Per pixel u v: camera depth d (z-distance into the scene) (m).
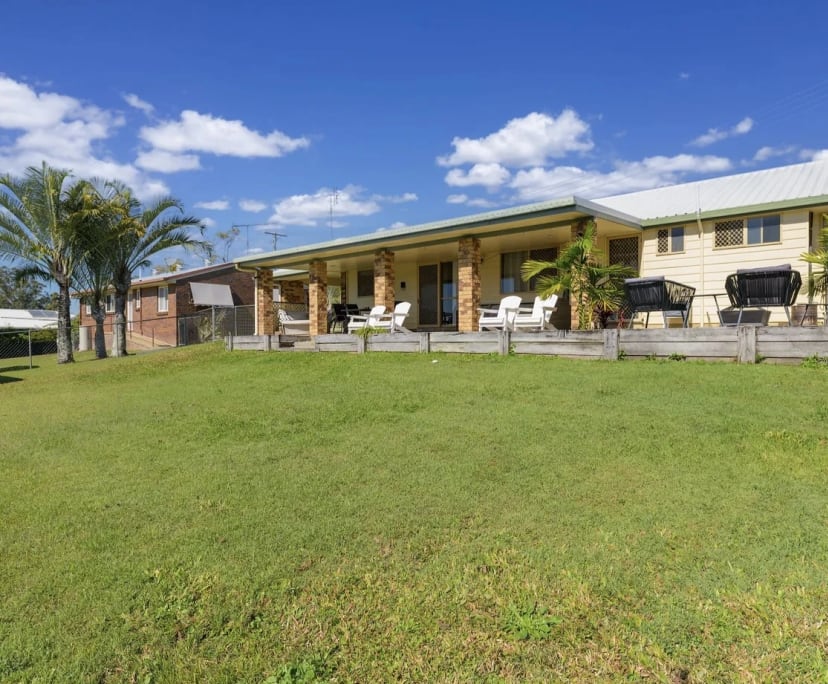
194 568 2.99
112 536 3.41
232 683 2.18
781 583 2.61
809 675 2.06
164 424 6.36
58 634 2.48
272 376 9.35
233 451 5.11
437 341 9.98
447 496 3.78
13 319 36.38
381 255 14.45
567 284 9.93
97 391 9.75
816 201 10.53
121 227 17.22
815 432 4.56
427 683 2.16
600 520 3.31
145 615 2.60
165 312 25.16
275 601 2.69
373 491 3.93
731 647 2.23
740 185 13.72
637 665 2.18
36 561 3.12
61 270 17.56
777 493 3.54
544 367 7.83
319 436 5.43
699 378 6.41
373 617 2.55
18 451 5.56
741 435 4.57
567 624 2.42
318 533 3.34
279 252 16.19
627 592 2.61
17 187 16.56
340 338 11.42
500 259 14.71
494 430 5.15
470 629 2.44
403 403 6.46
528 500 3.65
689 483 3.75
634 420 5.13
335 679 2.19
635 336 7.95
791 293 8.30
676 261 12.55
